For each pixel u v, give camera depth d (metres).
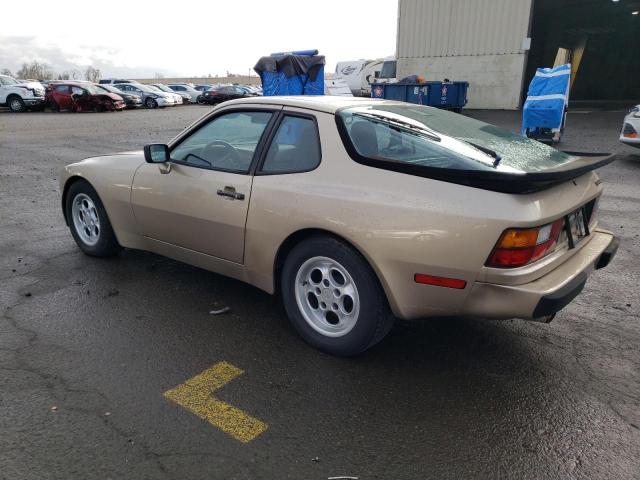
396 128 3.11
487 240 2.53
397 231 2.70
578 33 38.28
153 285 4.15
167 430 2.47
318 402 2.71
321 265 3.10
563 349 3.30
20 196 7.41
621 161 10.93
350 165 2.94
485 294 2.61
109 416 2.55
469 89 27.62
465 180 2.61
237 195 3.35
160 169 3.86
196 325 3.51
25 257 4.75
